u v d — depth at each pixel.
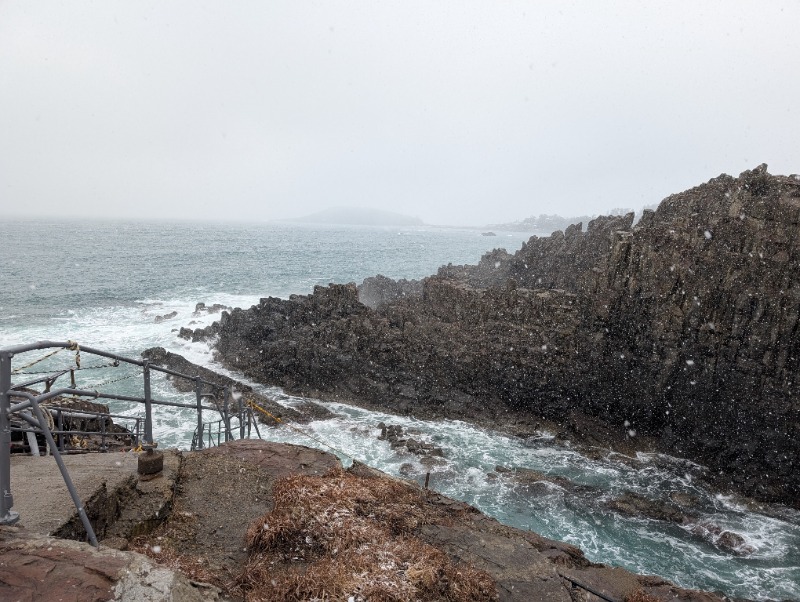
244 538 7.66
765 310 25.45
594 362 30.47
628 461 26.88
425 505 9.88
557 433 29.31
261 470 9.81
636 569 18.86
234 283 82.62
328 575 6.73
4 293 64.94
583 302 32.19
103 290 70.81
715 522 21.86
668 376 28.41
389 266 114.25
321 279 89.81
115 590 4.65
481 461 26.41
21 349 5.53
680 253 28.41
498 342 33.09
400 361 34.34
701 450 27.12
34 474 7.60
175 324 51.47
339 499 8.62
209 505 8.42
